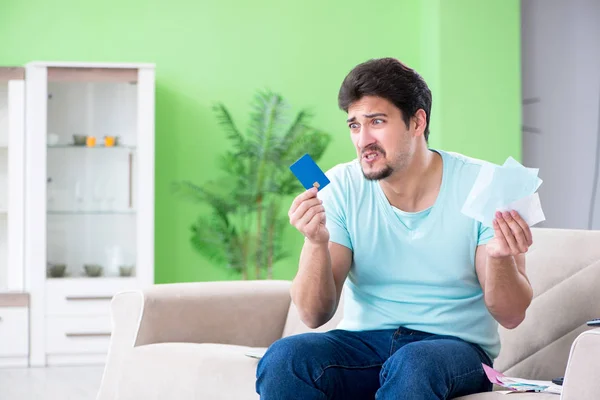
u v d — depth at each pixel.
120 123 5.88
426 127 2.36
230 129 6.36
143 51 6.32
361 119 2.28
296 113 6.47
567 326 2.55
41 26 6.20
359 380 2.26
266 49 6.45
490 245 2.16
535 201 2.11
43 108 5.75
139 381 3.01
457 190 2.34
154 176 6.18
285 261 6.41
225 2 6.41
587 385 1.89
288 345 2.18
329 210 2.42
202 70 6.39
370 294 2.40
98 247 5.87
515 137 6.25
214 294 3.22
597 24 6.54
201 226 6.23
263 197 6.26
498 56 6.23
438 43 6.19
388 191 2.38
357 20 6.53
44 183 5.75
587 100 6.56
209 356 2.85
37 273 5.71
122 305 3.18
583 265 2.60
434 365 2.05
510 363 2.63
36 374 5.31
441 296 2.34
